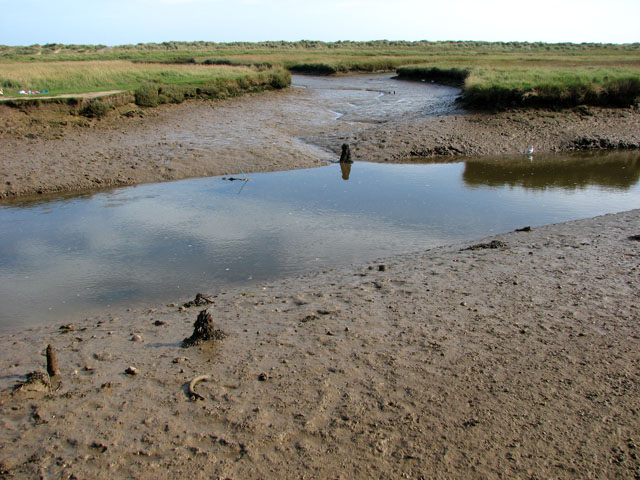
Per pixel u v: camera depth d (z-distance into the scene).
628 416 4.70
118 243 10.77
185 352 6.06
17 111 20.67
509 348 5.89
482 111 23.94
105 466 4.27
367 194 14.16
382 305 7.20
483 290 7.58
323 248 10.25
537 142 20.66
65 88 27.42
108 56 75.56
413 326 6.50
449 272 8.40
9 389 5.35
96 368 5.77
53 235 11.34
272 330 6.56
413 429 4.61
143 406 5.03
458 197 13.91
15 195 14.34
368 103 31.53
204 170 16.64
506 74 28.97
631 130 21.66
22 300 8.25
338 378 5.41
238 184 15.28
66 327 7.06
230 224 11.79
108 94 24.11
